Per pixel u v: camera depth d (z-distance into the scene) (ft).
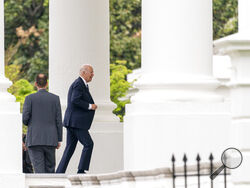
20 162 122.42
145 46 108.06
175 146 104.06
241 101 87.71
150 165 104.06
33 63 298.35
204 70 107.24
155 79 106.32
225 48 88.48
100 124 158.92
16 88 221.87
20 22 301.43
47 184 124.06
